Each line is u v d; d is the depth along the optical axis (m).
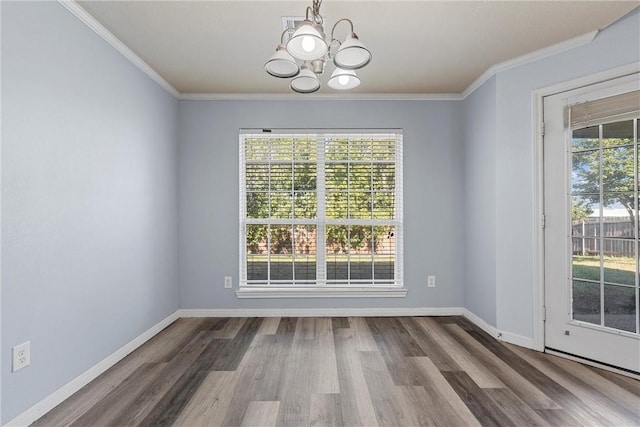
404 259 3.66
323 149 3.68
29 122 1.77
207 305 3.64
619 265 2.33
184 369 2.40
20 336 1.73
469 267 3.53
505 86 2.91
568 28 2.36
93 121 2.28
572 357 2.54
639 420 1.80
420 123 3.65
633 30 2.23
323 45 1.58
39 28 1.83
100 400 2.00
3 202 1.63
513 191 2.87
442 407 1.92
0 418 1.63
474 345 2.84
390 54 2.74
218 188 3.64
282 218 3.69
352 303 3.66
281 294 3.64
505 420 1.80
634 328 2.27
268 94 3.62
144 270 2.93
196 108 3.63
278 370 2.38
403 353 2.67
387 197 3.69
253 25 2.32
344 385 2.17
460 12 2.17
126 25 2.32
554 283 2.64
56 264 1.95
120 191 2.58
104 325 2.38
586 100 2.46
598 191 2.43
